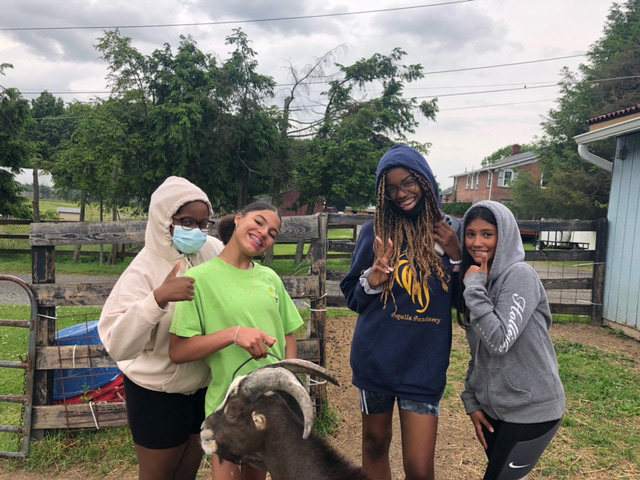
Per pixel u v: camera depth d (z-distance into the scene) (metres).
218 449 2.20
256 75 16.73
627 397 5.43
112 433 4.52
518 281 2.52
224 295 2.52
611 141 25.50
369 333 2.83
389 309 2.79
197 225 2.64
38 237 4.28
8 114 20.58
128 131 16.95
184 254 2.72
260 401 2.14
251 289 2.60
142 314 2.31
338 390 5.74
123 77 16.58
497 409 2.61
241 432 2.15
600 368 6.37
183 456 2.93
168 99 16.41
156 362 2.63
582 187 26.67
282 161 18.53
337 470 2.05
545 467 4.08
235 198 18.80
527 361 2.55
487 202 2.65
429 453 2.74
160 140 15.54
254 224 2.56
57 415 4.37
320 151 17.48
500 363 2.58
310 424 1.83
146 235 2.71
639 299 7.90
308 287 4.74
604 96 29.11
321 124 19.08
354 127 17.69
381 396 2.85
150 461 2.75
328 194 17.98
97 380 4.75
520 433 2.56
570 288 8.98
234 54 16.59
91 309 9.29
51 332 4.42
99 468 4.14
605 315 8.81
